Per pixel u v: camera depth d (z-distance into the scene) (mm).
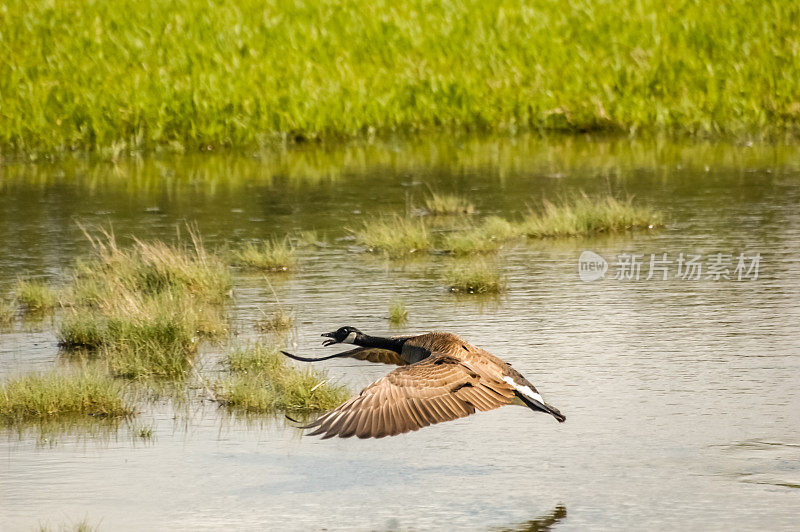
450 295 15461
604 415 10789
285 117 29344
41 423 11047
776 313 14164
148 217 20734
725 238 18188
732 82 30484
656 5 34875
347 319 14242
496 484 9352
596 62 31781
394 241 18234
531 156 26562
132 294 15000
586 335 13367
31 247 18453
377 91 30641
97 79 29797
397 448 10281
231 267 17406
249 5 35312
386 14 34438
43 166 26281
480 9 35156
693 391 11375
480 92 30688
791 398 11125
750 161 25078
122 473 9727
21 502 9109
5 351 13336
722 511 8719
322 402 11258
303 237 19172
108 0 34719
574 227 19172
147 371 12352
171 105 28906
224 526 8617
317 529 8547
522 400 6148
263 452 10219
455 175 24359
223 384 11734
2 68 30031
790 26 33188
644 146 27672
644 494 9062
